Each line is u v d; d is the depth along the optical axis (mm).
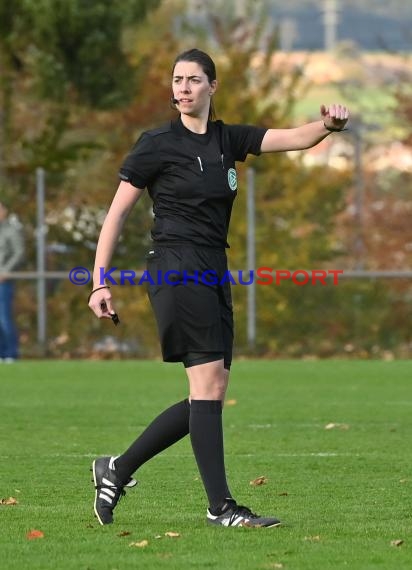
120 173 17641
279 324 51000
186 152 17469
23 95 62938
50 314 50375
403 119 68500
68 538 17062
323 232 53438
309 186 65062
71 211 50969
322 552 16094
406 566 15344
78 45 57281
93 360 49406
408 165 63844
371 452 25938
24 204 51156
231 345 17812
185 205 17406
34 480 22375
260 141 17891
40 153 59219
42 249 49625
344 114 17562
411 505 19781
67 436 28422
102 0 57031
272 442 27500
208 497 17812
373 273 49906
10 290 48250
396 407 34188
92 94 58719
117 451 26109
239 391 38250
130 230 50750
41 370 44906
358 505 19781
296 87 72562
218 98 71000
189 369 17547
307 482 22156
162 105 67188
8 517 18734
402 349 51531
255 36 72938
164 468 23781
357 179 63969
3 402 35188
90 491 21219
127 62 59406
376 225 60781
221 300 17594
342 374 43531
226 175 17562
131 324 50656
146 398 36219
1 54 58219
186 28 75562
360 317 51375
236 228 55188
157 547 16391
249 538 16953
